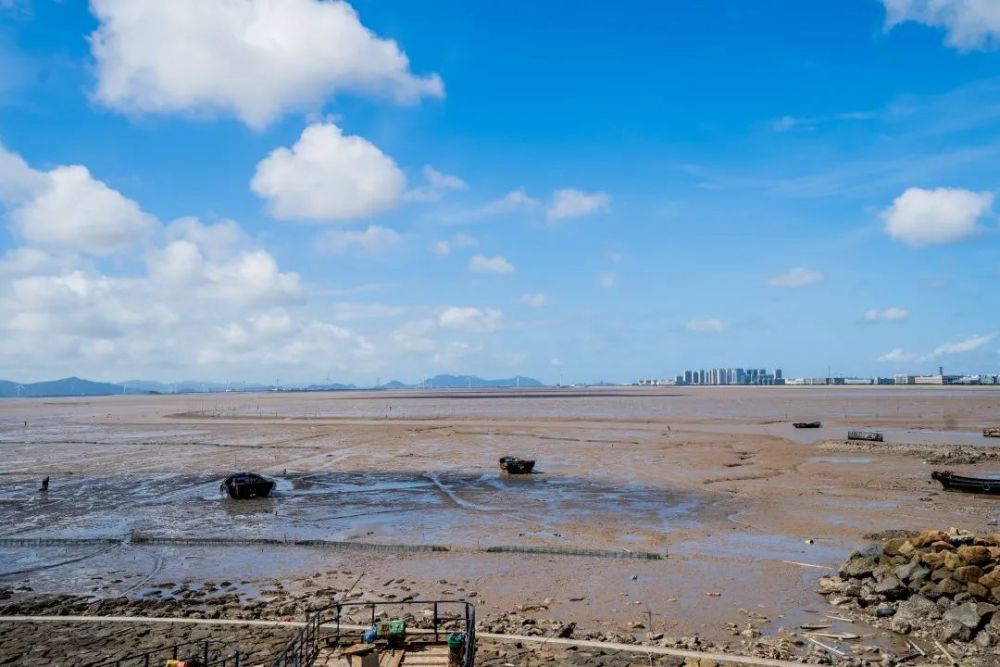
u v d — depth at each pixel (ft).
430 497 167.32
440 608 85.97
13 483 197.26
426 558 110.11
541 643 72.54
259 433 375.66
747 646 72.54
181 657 68.44
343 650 60.90
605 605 86.58
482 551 113.39
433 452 268.82
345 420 488.44
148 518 145.59
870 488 169.58
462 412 609.01
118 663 67.46
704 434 329.31
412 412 621.72
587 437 322.34
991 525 127.13
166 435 370.53
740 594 90.12
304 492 177.88
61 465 238.07
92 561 111.34
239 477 173.27
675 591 91.76
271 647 71.20
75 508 158.10
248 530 132.36
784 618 81.30
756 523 131.75
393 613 83.71
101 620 80.53
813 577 96.94
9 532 132.67
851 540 117.39
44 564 109.81
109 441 336.08
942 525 127.65
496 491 174.50
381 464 233.14
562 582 96.22
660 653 69.36
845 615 81.82
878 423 390.83
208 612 84.38
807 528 126.82
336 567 105.81
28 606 87.25
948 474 166.50
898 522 130.72
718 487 174.19
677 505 151.23
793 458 230.89
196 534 128.98
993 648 70.18
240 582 98.89
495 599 89.25
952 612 76.13
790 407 616.39
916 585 83.20
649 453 252.42
